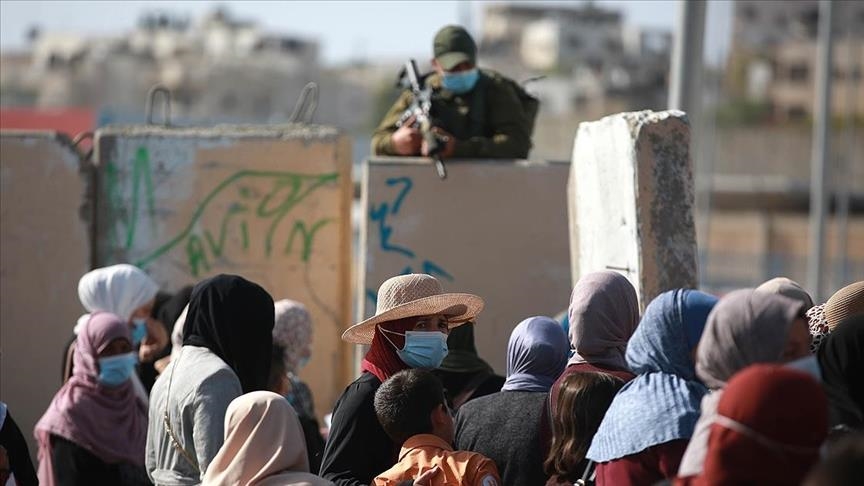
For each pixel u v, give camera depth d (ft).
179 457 23.86
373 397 22.97
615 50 399.44
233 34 458.09
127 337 30.50
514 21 442.91
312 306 42.60
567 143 220.43
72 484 29.55
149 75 388.16
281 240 42.65
